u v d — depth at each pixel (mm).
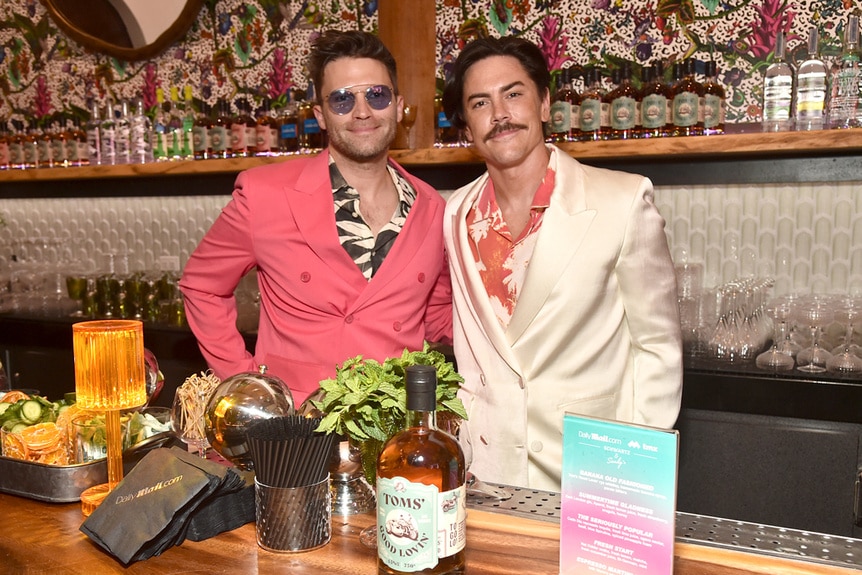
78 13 3836
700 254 2740
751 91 2607
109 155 3520
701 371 2336
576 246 1701
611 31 2779
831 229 2562
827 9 2482
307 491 1040
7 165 3906
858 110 2232
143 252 3857
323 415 1130
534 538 1062
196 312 2195
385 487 939
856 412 2178
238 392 1240
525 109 1763
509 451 1766
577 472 929
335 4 3277
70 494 1239
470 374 1885
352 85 1989
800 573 959
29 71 4098
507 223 1865
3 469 1282
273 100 3469
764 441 2277
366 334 2002
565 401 1731
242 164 3072
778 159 2473
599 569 917
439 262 2129
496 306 1851
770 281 2580
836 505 2219
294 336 2027
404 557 928
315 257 2021
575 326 1718
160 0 3604
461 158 2682
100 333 1182
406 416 1000
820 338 2365
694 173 2578
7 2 4086
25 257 4172
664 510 867
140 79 3797
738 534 1074
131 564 1022
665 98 2445
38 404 1404
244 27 3496
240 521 1129
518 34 2926
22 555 1062
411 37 2883
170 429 1455
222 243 2125
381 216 2092
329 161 2117
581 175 1801
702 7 2645
